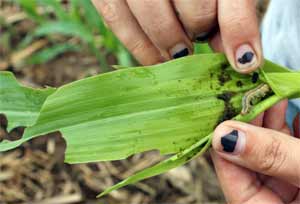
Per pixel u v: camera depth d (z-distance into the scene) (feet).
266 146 0.95
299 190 1.10
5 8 2.67
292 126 1.30
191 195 2.04
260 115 1.13
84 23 2.59
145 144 1.02
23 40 2.55
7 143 1.00
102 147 1.01
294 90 1.02
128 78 1.01
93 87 1.00
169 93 1.02
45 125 1.00
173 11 1.00
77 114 1.01
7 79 1.02
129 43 1.09
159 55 1.09
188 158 1.01
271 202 1.07
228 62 1.02
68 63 2.45
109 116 1.01
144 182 2.07
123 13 1.06
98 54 2.26
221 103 1.03
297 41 1.28
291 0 1.27
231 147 0.95
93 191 2.07
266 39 1.45
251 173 1.08
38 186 2.10
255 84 1.03
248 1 0.94
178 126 1.02
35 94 1.03
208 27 1.00
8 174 2.12
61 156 2.15
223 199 2.02
